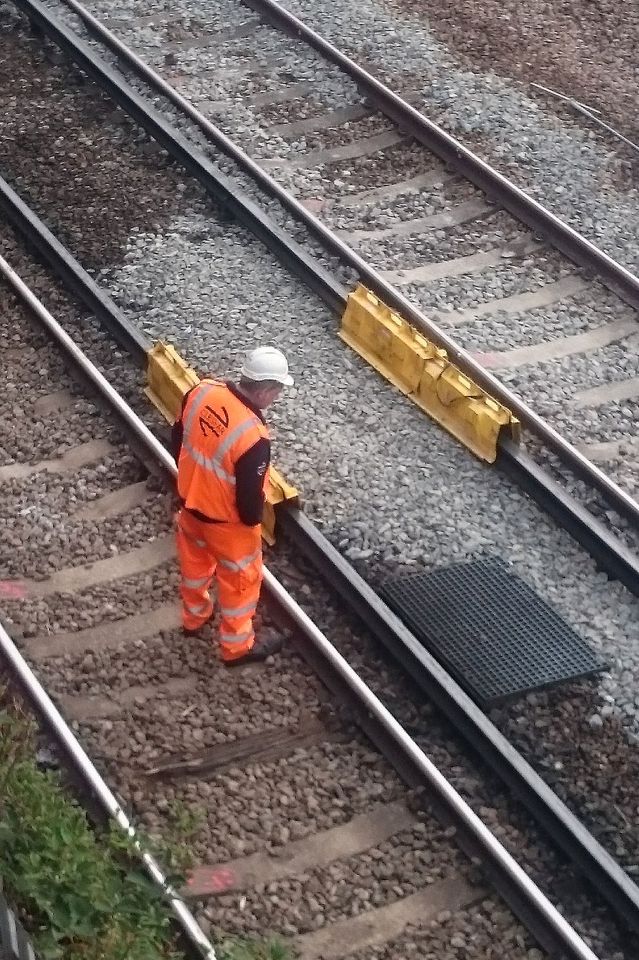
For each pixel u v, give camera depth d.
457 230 40.94
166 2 51.50
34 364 34.94
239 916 22.59
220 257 39.38
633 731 26.55
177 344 36.06
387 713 25.44
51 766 24.73
